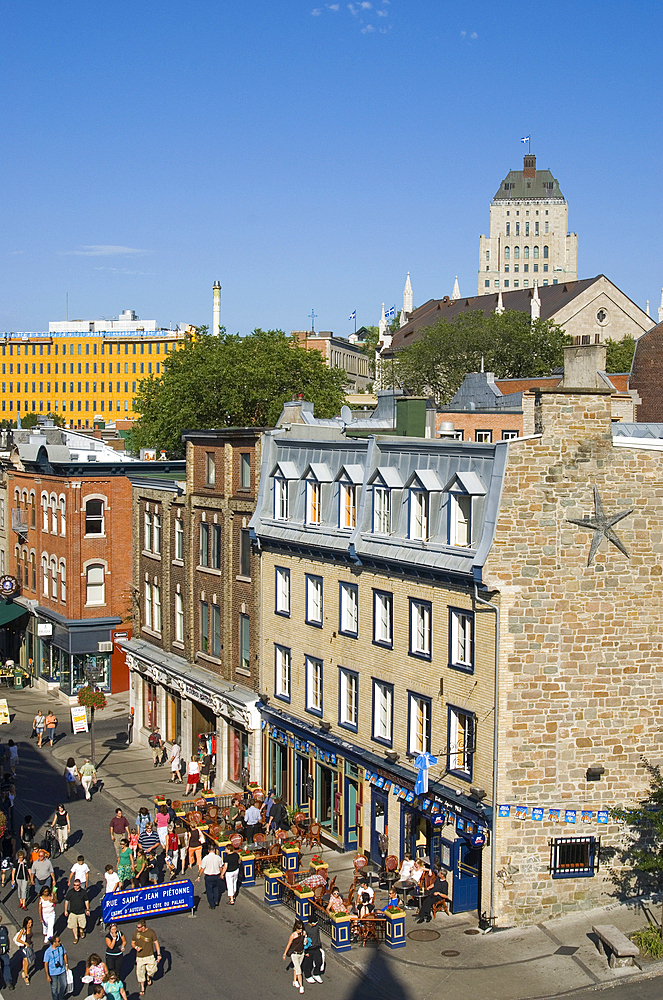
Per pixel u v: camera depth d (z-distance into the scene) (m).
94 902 31.50
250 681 41.22
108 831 37.53
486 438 58.94
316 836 35.50
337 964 26.95
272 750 39.88
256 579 40.22
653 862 26.91
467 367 106.75
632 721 28.45
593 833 28.23
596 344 38.22
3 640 71.00
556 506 27.78
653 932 26.59
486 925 27.89
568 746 28.00
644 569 28.44
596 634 28.11
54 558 60.62
